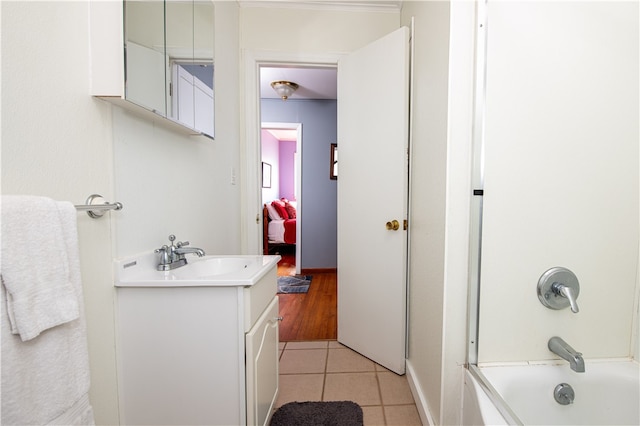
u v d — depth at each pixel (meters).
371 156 1.90
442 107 1.21
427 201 1.40
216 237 1.79
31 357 0.64
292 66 2.24
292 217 5.61
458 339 1.19
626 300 1.21
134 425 1.06
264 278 1.22
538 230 1.17
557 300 1.18
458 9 1.13
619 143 1.16
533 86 1.13
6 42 0.67
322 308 2.88
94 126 0.92
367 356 1.96
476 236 1.14
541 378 1.13
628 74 1.14
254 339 1.07
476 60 1.12
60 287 0.68
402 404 1.51
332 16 2.18
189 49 1.37
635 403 1.13
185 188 1.45
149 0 1.05
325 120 3.99
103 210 0.93
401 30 1.71
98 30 0.90
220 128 1.83
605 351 1.22
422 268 1.48
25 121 0.72
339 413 1.42
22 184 0.71
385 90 1.81
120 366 1.04
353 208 2.04
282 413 1.41
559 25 1.13
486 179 1.15
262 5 2.16
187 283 1.00
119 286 1.01
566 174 1.16
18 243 0.61
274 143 6.39
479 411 0.99
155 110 1.10
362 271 1.98
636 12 1.13
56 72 0.79
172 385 1.04
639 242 1.19
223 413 1.04
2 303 0.58
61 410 0.69
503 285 1.18
